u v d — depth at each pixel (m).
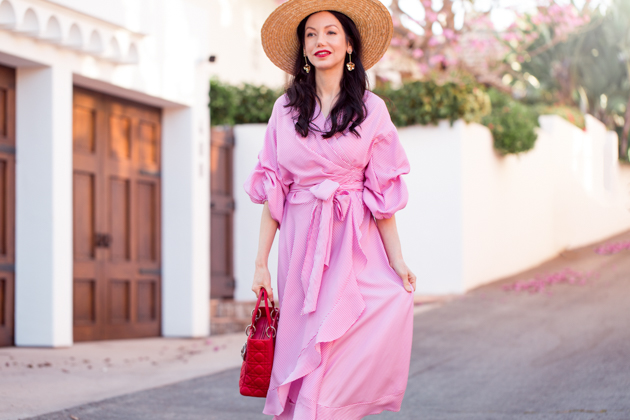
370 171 2.81
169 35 8.42
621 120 22.11
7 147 6.83
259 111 11.21
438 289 10.73
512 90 21.16
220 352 7.28
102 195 7.97
